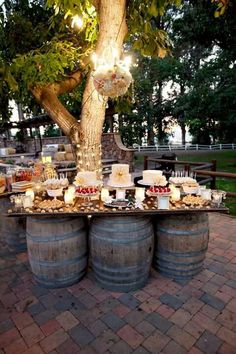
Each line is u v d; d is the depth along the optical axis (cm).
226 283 269
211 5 840
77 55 335
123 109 462
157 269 293
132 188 328
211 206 260
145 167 793
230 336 199
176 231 265
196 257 272
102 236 248
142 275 258
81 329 207
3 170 936
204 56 2281
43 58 291
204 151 2298
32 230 253
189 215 265
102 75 218
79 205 267
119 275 250
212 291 255
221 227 427
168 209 250
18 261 321
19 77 329
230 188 755
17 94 384
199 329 206
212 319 216
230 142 2728
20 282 275
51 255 250
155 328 207
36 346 191
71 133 348
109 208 255
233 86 1208
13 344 193
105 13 265
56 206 258
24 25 388
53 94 365
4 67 291
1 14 365
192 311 226
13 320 218
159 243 281
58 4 240
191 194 309
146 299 244
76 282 271
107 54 272
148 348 188
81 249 267
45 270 255
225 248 349
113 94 235
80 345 192
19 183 341
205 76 1487
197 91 1427
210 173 521
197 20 940
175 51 2173
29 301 243
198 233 266
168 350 186
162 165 896
